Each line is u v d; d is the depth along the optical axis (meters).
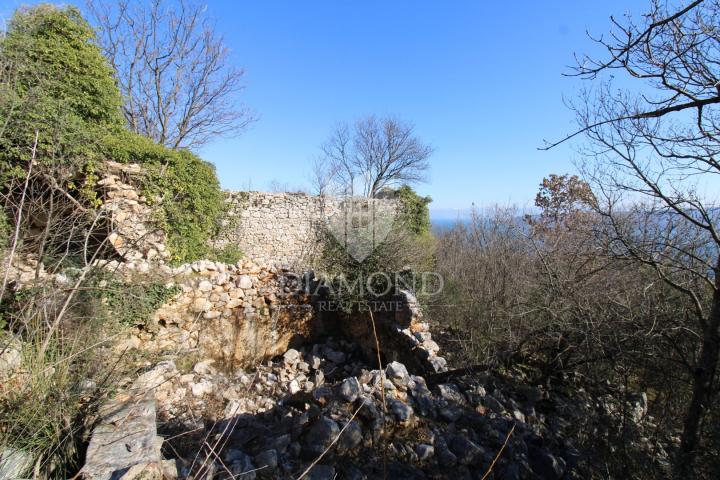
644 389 4.19
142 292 5.32
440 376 4.74
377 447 2.93
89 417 2.71
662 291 3.90
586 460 3.40
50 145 5.15
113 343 4.05
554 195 10.54
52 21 7.16
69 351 2.93
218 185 9.62
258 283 7.36
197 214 8.80
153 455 2.33
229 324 6.71
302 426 3.12
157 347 5.64
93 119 7.82
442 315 7.76
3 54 4.88
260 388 5.73
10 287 3.51
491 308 6.02
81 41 7.62
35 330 2.77
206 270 6.76
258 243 12.63
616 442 3.44
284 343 7.45
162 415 4.19
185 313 6.16
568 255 4.59
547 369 4.70
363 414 3.09
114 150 7.25
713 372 3.14
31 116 4.82
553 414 4.18
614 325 3.78
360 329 7.44
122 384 3.54
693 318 3.77
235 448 3.07
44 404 2.45
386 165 25.38
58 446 2.32
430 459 2.93
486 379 4.49
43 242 3.57
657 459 3.44
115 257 6.20
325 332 8.08
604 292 3.95
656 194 3.32
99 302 4.24
